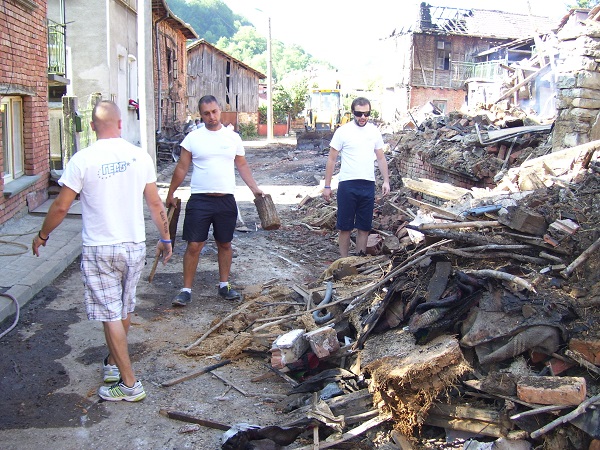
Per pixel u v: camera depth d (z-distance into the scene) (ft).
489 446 11.31
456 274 13.97
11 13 28.55
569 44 26.76
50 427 12.93
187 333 18.30
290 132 183.32
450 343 12.49
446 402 12.41
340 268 21.11
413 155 40.78
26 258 23.56
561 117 27.25
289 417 13.28
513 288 13.24
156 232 32.19
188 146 20.24
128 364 14.11
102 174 13.32
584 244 14.14
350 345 15.01
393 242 24.56
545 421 11.32
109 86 52.34
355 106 23.54
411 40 135.13
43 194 34.01
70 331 17.95
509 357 12.54
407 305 14.60
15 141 31.09
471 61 138.21
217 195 20.31
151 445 12.46
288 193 49.24
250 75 157.99
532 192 17.51
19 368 15.47
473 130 37.73
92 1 51.08
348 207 24.17
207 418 13.44
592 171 18.34
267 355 16.69
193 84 121.39
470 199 18.12
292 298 20.70
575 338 12.14
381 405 12.71
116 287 13.91
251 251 28.73
